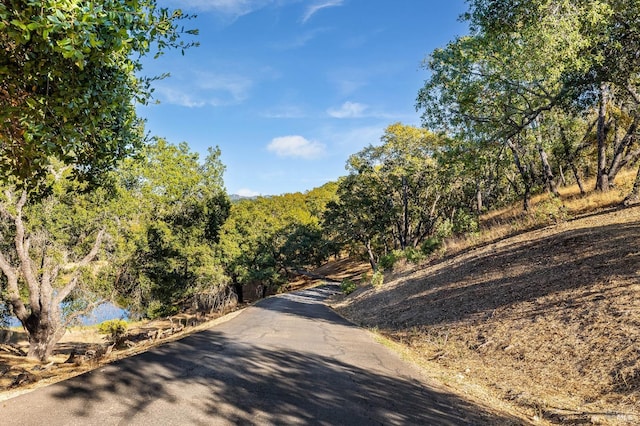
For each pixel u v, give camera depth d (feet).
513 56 40.42
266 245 185.57
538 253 45.32
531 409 18.37
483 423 15.88
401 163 129.08
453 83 53.88
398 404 17.37
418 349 33.47
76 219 64.95
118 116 18.58
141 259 92.68
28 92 14.96
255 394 17.12
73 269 72.49
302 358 25.53
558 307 29.78
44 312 60.80
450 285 51.24
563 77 42.14
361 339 36.65
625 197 54.08
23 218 62.49
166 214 103.91
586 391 19.03
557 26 34.01
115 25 12.47
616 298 26.78
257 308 71.67
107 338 80.18
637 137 66.33
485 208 136.77
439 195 137.69
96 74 14.71
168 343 27.55
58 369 31.37
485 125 53.16
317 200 321.73
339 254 274.36
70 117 14.87
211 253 122.62
